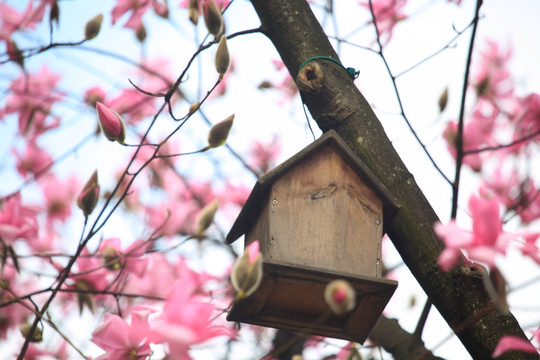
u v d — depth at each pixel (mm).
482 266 3217
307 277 3279
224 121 3213
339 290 2494
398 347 3852
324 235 3389
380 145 3523
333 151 3512
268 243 3336
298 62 3736
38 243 4238
